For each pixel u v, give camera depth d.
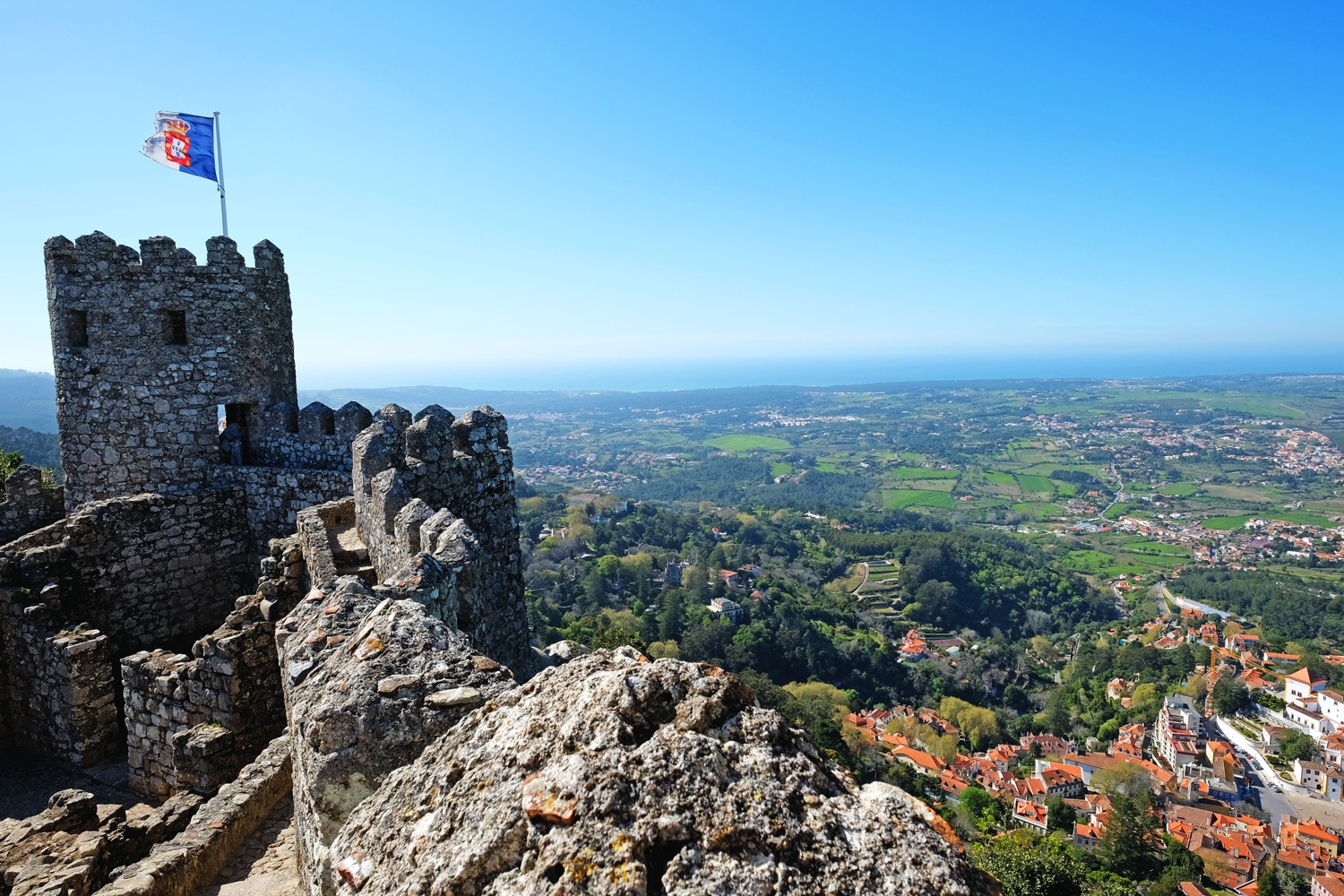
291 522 13.31
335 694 3.85
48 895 6.61
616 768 2.35
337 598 5.13
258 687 9.41
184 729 9.44
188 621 13.15
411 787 3.04
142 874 5.62
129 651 12.40
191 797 8.73
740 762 2.42
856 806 2.38
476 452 11.17
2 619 10.93
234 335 13.87
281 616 9.52
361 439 9.59
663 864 2.17
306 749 3.84
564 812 2.29
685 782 2.31
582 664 3.01
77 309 12.85
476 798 2.62
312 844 3.83
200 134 14.36
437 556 6.52
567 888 2.09
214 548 13.39
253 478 13.54
